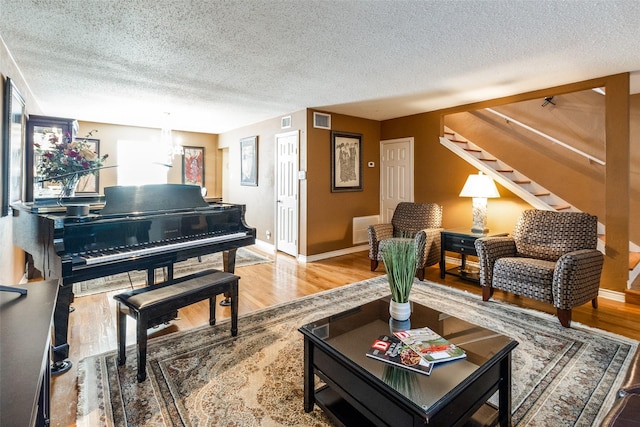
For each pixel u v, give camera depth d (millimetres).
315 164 4930
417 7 2051
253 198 6160
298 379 1961
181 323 2738
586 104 4137
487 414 1585
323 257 5078
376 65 3064
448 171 4809
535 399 1771
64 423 1590
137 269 2434
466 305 3115
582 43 2570
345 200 5340
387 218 5707
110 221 2459
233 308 2488
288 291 3551
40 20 2234
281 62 3010
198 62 3016
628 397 1122
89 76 3406
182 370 2049
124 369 2062
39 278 3783
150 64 3072
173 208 3004
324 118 5000
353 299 3297
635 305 3109
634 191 3973
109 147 6098
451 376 1313
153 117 5559
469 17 2174
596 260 2832
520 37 2471
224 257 3230
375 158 5734
